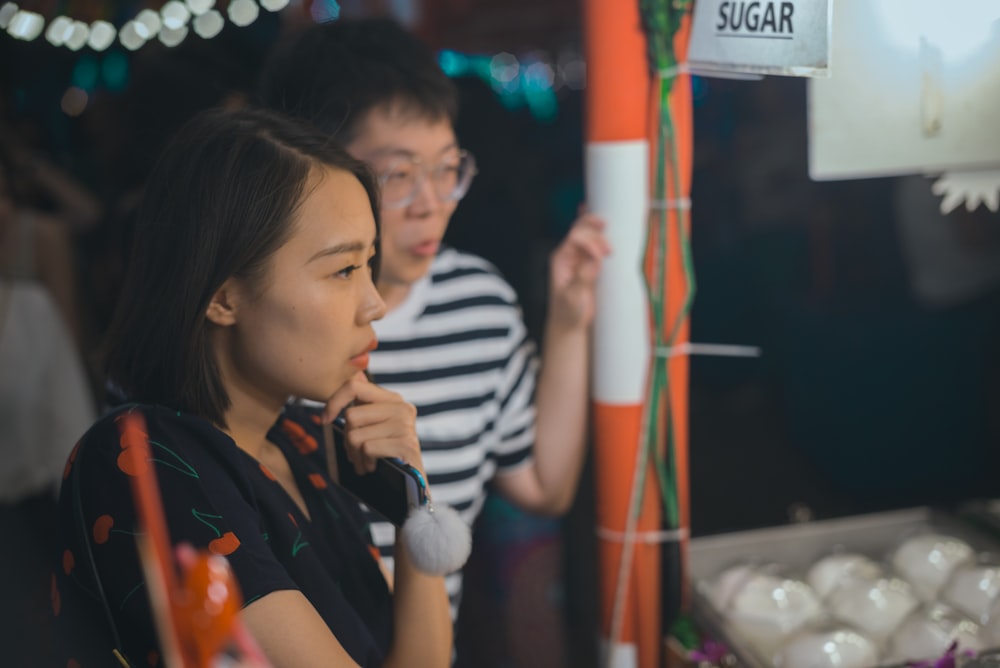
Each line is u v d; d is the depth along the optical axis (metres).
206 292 0.72
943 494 2.96
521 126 2.60
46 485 1.64
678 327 1.09
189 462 0.72
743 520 2.94
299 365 0.75
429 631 0.85
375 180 0.80
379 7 2.96
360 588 0.88
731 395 3.59
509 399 1.31
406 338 1.23
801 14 0.86
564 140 3.35
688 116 1.06
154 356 0.74
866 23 0.98
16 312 1.64
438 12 3.34
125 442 0.71
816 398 3.07
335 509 0.91
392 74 1.08
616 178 1.08
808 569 1.21
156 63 1.45
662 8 1.01
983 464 2.92
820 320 3.04
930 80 1.00
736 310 3.31
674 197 1.07
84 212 2.33
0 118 2.17
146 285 0.75
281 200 0.71
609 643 1.17
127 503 0.68
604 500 1.17
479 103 2.24
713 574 1.22
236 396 0.80
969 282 2.79
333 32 1.12
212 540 0.68
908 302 2.98
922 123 1.01
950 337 2.88
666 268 1.08
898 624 1.05
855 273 3.05
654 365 1.10
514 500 1.37
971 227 2.71
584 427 1.32
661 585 1.15
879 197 2.96
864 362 2.96
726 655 1.03
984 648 0.98
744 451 3.40
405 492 0.82
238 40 1.49
